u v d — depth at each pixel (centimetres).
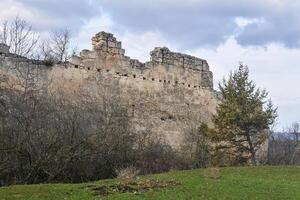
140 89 4041
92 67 3788
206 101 4528
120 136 3512
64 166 2966
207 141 4225
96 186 2230
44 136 2989
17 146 2836
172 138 4153
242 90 4219
